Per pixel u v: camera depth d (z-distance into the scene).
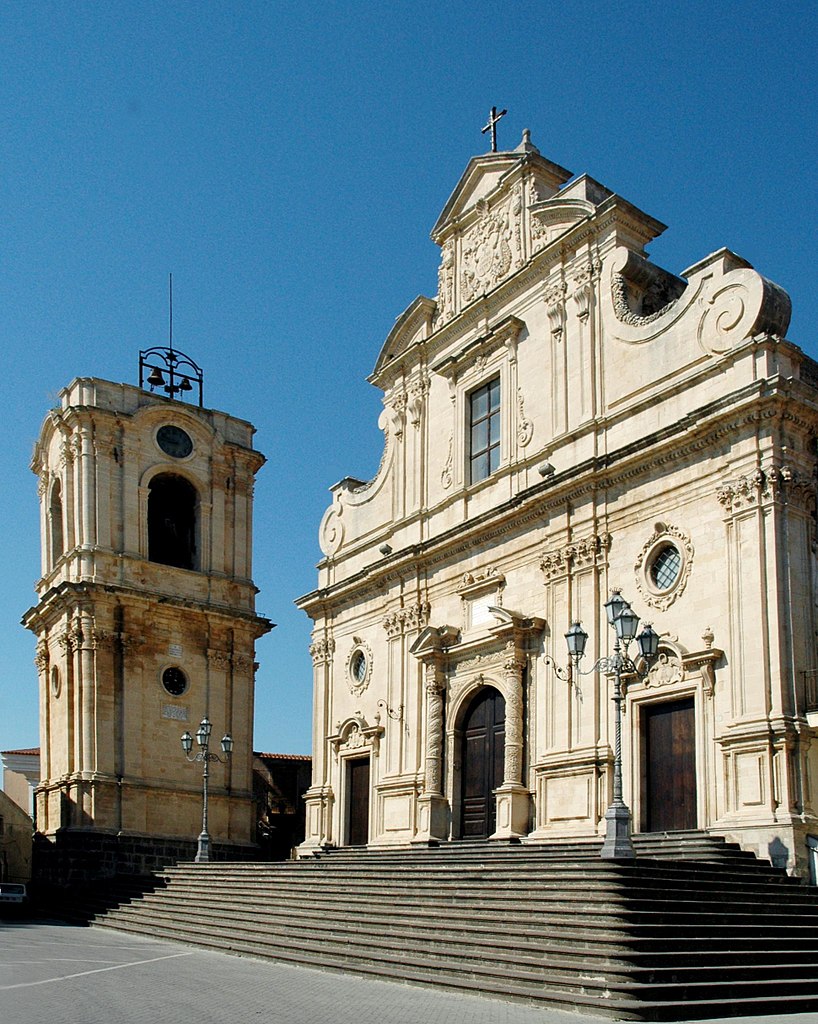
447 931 22.95
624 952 19.00
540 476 35.97
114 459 53.59
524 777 34.12
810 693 27.44
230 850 52.69
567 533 33.94
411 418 42.84
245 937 27.44
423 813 37.19
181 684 53.62
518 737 34.22
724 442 29.53
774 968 20.05
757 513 28.25
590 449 33.94
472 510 38.88
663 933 20.30
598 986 18.17
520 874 24.75
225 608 54.81
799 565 28.17
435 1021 16.34
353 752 42.47
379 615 42.62
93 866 48.19
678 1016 17.45
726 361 29.84
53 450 55.84
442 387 41.62
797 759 26.64
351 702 43.41
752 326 29.47
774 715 26.92
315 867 33.03
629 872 22.84
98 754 49.72
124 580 52.50
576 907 21.77
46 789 51.81
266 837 64.62
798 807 26.34
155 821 50.91
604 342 34.47
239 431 58.94
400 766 39.69
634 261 34.16
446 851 32.69
